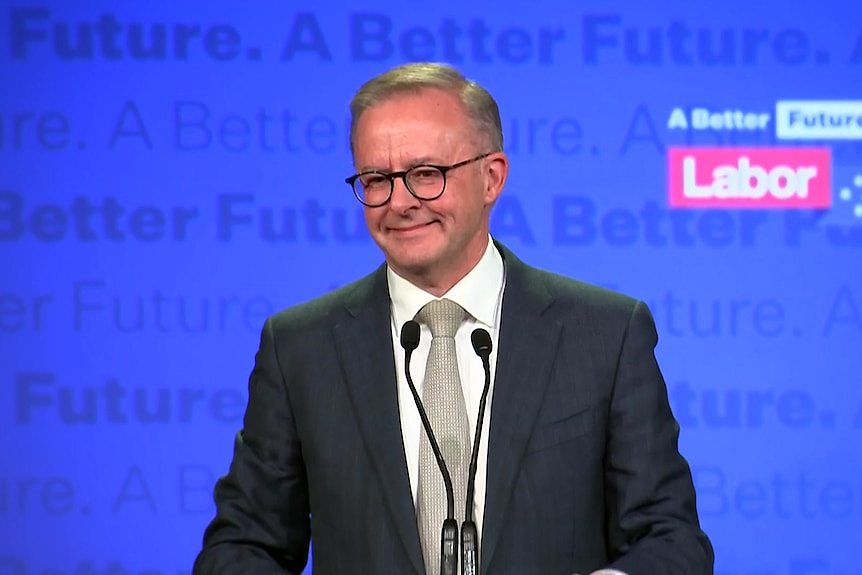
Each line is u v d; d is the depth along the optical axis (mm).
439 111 6934
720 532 13305
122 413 13273
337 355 7391
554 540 6895
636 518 6945
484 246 7426
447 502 6727
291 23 13406
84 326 13266
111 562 13203
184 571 13219
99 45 13359
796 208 13438
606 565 7121
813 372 13391
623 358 7238
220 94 13367
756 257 13391
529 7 13391
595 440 7090
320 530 7164
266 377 7535
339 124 13391
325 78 13383
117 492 13227
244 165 13359
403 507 6922
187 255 13320
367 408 7188
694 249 13398
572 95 13398
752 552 13312
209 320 13312
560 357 7223
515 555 6832
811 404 13391
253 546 7203
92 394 13258
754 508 13336
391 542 6914
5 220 13266
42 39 13312
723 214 13430
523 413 7055
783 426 13375
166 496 13250
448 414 7082
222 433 13281
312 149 13367
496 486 6895
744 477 13359
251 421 7535
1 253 13242
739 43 13438
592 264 13359
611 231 13375
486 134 7152
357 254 13367
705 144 13422
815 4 13469
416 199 6879
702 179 13406
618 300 7484
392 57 13383
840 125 13445
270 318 7781
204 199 13344
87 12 13344
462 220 7012
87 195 13297
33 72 13305
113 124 13328
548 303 7410
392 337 7391
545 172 13367
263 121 13359
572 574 6898
